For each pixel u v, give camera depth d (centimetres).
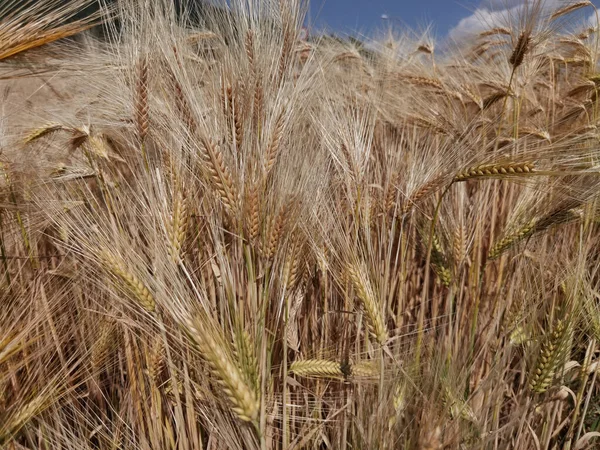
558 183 53
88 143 64
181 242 41
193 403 49
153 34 47
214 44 50
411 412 41
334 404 53
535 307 53
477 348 62
